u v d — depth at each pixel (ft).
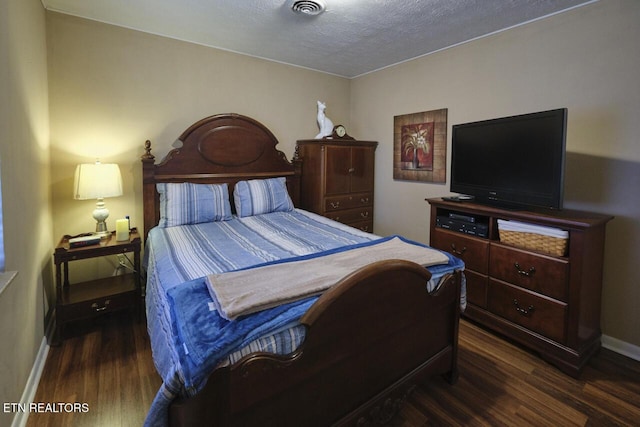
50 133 8.23
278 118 12.07
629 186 6.94
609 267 7.30
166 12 8.05
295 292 4.29
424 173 11.32
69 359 6.75
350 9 7.73
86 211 8.83
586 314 6.61
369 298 4.47
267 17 8.24
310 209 12.23
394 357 5.07
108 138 9.01
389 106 12.39
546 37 8.01
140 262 9.09
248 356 3.51
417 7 7.60
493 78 9.15
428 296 5.37
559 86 7.85
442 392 5.95
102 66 8.77
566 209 7.75
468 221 8.27
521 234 7.21
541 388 6.07
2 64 4.86
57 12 8.09
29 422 5.13
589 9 7.27
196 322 3.81
